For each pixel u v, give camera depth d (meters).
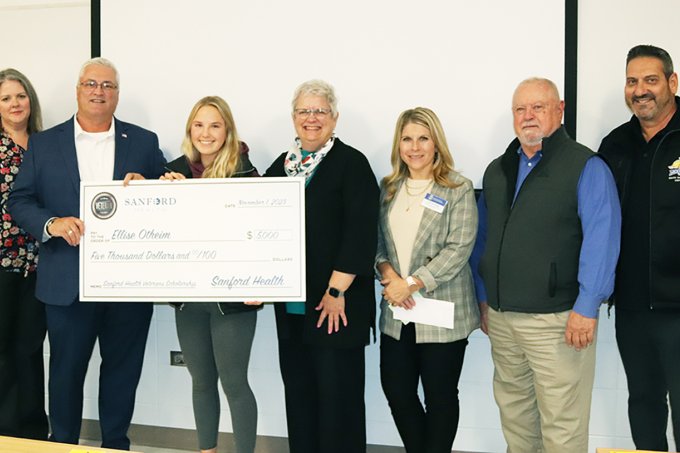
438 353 2.22
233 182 2.21
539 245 2.07
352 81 2.80
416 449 2.29
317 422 2.37
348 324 2.18
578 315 2.01
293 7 2.84
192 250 2.23
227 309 2.25
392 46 2.75
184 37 2.96
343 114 2.82
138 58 3.02
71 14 3.14
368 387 2.91
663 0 2.54
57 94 3.19
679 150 2.10
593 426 2.75
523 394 2.30
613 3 2.58
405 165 2.37
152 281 2.25
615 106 2.61
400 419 2.31
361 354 2.28
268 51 2.88
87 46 3.13
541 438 2.36
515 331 2.16
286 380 2.37
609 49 2.60
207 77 2.96
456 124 2.72
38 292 2.46
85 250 2.28
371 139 2.80
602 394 2.74
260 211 2.20
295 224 2.19
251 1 2.88
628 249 2.21
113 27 3.04
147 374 3.14
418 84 2.74
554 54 2.62
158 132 3.02
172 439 3.12
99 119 2.46
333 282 2.15
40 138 2.50
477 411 2.84
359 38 2.78
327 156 2.25
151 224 2.25
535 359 2.13
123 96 3.05
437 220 2.23
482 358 2.82
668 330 2.13
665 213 2.11
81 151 2.50
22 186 2.46
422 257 2.25
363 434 2.28
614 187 2.05
